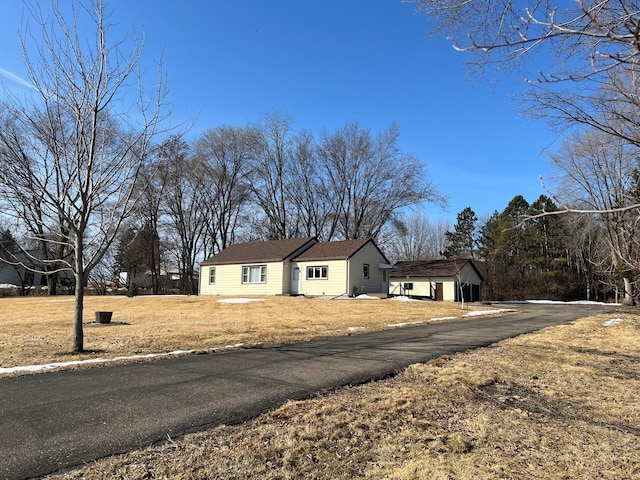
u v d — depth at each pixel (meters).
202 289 33.09
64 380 6.12
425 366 7.10
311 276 28.70
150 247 38.47
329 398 5.27
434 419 4.59
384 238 42.16
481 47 3.24
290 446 3.80
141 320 14.98
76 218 8.76
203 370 6.80
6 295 36.47
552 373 6.71
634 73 4.39
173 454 3.60
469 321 15.95
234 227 42.66
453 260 34.59
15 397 5.21
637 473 3.37
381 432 4.18
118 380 6.11
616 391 5.74
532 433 4.21
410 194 38.25
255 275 30.25
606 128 4.82
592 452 3.77
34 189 8.09
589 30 3.07
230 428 4.22
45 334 11.04
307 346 9.38
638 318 16.86
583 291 43.06
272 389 5.64
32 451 3.60
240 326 13.17
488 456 3.66
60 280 40.56
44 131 8.06
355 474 3.30
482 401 5.27
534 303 33.03
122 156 8.74
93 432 4.05
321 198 41.50
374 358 7.86
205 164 37.12
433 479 3.22
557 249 45.31
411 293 34.75
